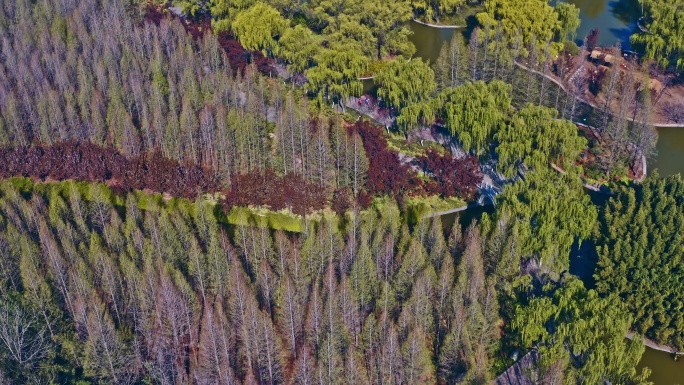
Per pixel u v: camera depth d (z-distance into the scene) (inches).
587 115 4901.6
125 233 3656.5
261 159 4382.4
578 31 6033.5
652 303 3334.2
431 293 3297.2
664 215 3676.2
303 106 4680.1
